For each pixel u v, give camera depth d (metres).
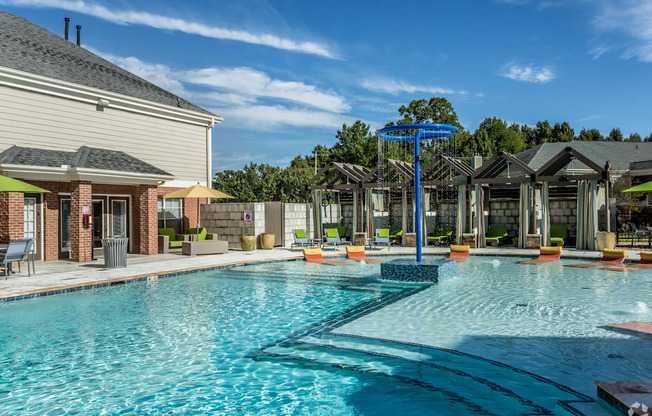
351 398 4.78
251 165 47.00
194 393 4.96
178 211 21.33
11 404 4.70
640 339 6.60
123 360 6.02
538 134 63.12
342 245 21.69
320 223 22.53
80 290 10.80
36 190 12.63
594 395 4.70
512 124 64.50
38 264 14.84
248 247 19.42
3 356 6.20
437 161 20.61
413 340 6.72
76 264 14.83
